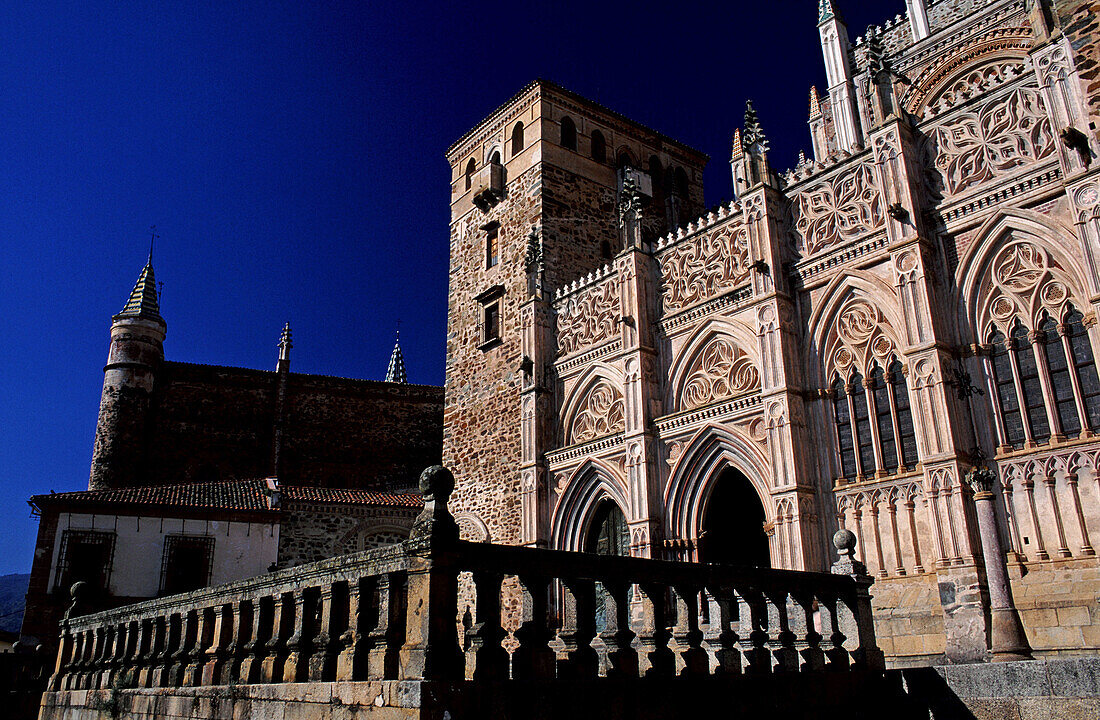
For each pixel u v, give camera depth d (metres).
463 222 40.59
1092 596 16.12
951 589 17.64
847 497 20.95
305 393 51.31
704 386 25.67
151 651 14.44
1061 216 18.23
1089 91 17.92
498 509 32.81
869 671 13.08
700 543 24.39
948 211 20.17
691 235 27.30
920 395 19.12
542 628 9.23
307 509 39.41
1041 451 17.69
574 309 31.62
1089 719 11.01
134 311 47.66
